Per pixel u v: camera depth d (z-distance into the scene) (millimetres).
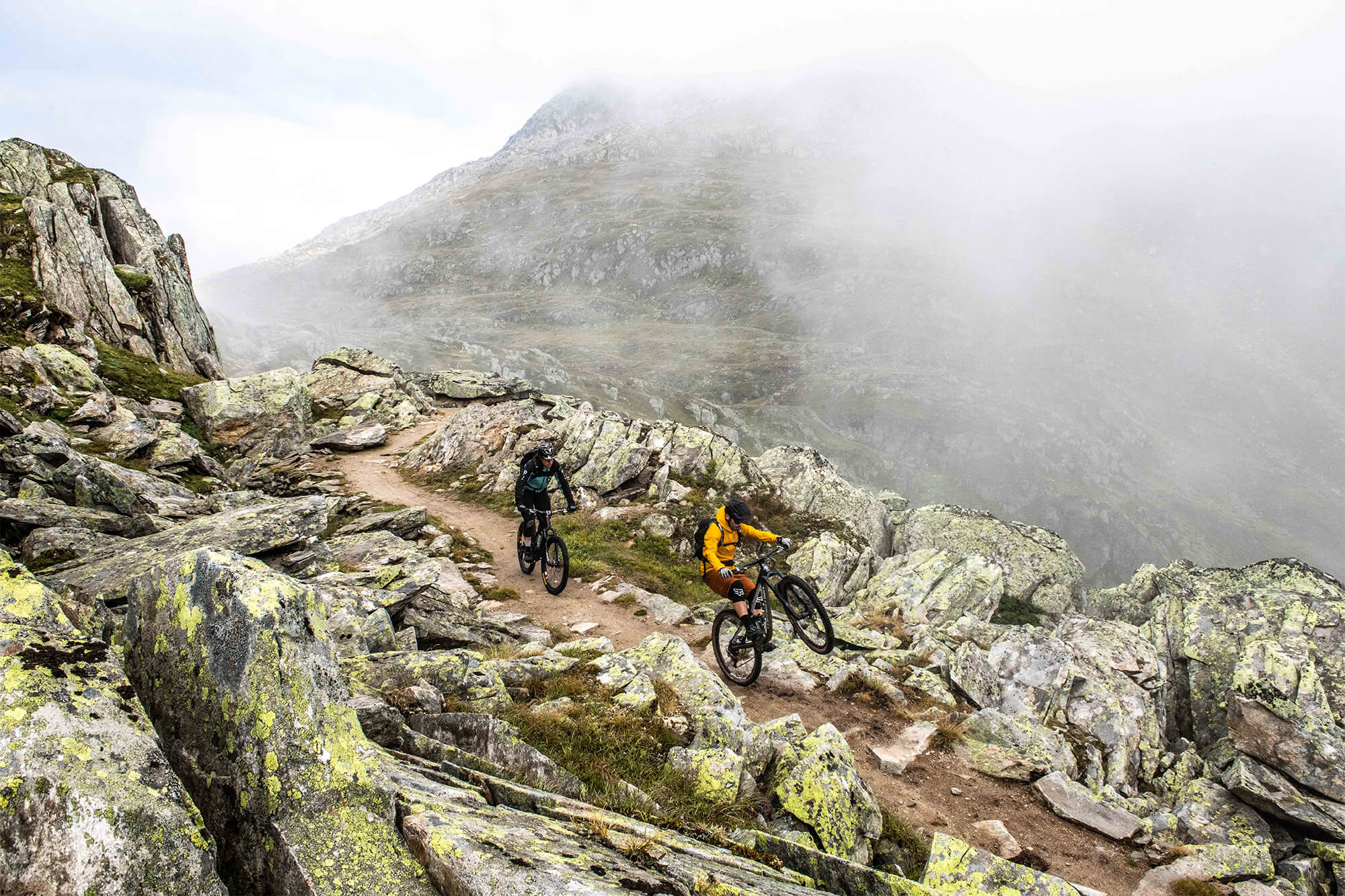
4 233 40594
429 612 12383
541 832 3908
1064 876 8242
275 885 3160
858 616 17938
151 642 4078
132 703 3365
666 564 21688
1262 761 10758
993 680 13258
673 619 15500
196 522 12461
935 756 10461
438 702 7445
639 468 27734
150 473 23281
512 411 36375
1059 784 9891
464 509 26219
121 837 2707
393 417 47906
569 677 9977
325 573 12906
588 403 39625
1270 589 15438
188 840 2891
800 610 10672
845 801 7633
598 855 3779
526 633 13375
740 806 7316
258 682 3510
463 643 11727
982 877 6836
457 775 5172
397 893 3164
